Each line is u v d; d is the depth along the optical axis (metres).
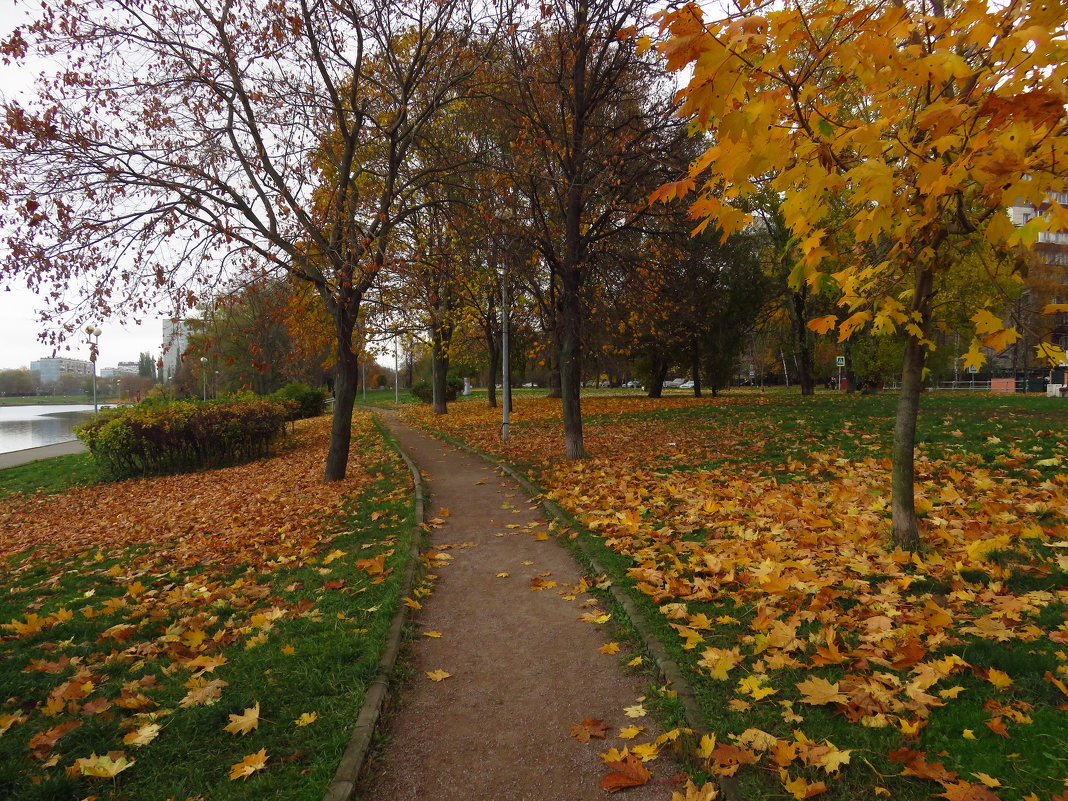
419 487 10.31
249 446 18.88
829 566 4.83
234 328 11.92
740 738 2.88
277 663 4.08
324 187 11.75
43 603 5.95
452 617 5.04
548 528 7.56
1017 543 4.82
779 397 28.28
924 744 2.71
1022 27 2.43
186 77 10.16
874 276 4.46
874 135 2.69
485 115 13.26
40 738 3.27
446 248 14.43
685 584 4.83
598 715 3.45
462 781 2.95
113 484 16.41
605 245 12.86
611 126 12.61
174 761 3.12
